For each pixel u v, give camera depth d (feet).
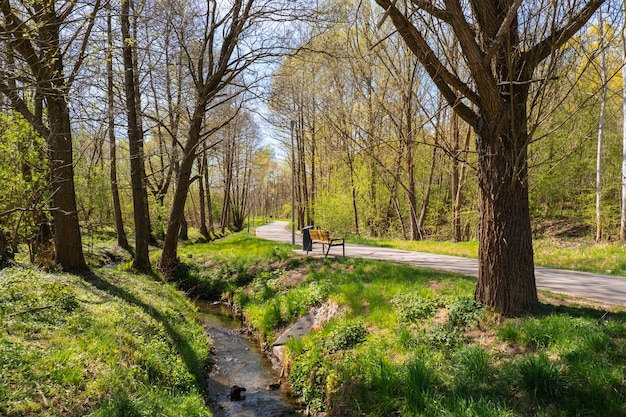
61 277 29.37
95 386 15.51
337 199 100.78
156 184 88.33
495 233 21.45
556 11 16.80
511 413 14.21
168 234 52.85
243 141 128.67
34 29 18.33
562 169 72.54
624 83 50.06
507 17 16.29
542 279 32.32
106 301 26.18
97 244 66.39
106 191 66.44
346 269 38.99
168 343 24.30
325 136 94.89
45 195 35.73
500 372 16.55
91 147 62.23
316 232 48.52
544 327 18.65
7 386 13.71
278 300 35.65
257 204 342.44
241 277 47.29
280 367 26.55
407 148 72.28
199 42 47.65
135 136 47.21
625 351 15.64
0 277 24.61
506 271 21.24
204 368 25.79
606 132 72.28
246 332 34.68
